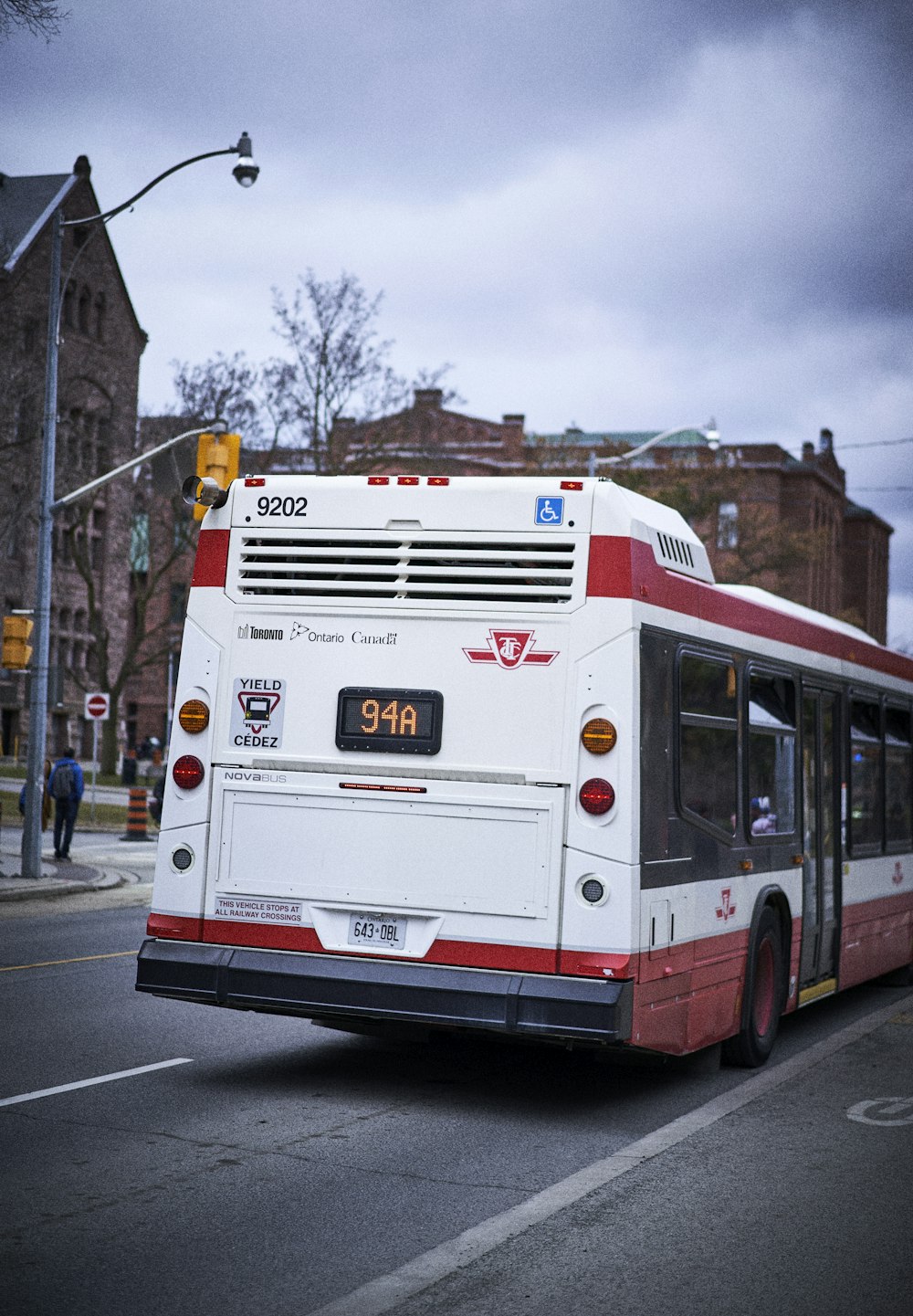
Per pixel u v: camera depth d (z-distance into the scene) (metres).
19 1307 4.75
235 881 8.04
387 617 7.93
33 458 43.84
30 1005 10.80
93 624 58.06
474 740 7.70
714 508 54.28
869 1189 6.52
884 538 107.00
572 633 7.61
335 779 7.91
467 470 79.00
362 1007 7.66
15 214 62.03
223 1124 7.34
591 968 7.37
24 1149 6.73
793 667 10.52
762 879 9.57
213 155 21.52
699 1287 5.16
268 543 8.22
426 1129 7.44
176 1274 5.11
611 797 7.44
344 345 46.06
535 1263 5.36
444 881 7.66
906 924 13.88
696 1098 8.47
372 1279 5.12
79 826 35.97
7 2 18.83
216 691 8.18
